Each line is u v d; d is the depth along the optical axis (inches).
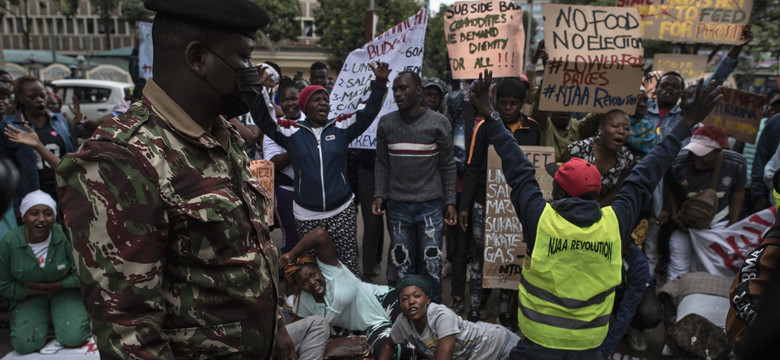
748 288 49.7
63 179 44.5
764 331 24.7
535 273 91.7
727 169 150.2
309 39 1365.7
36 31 1662.2
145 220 44.7
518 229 142.3
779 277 25.8
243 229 51.9
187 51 48.5
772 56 590.9
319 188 137.3
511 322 149.9
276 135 138.9
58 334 132.3
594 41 132.6
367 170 167.8
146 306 45.6
